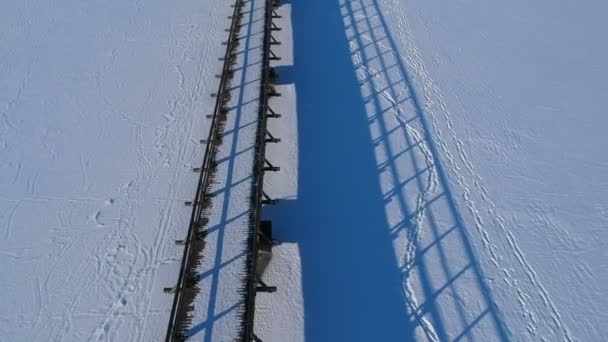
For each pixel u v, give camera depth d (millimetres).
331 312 7699
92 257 8359
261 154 9117
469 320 7586
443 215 8977
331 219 8906
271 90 11219
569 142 10516
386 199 9234
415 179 9594
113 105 11242
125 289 7883
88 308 7691
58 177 9711
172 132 10516
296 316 7637
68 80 12008
